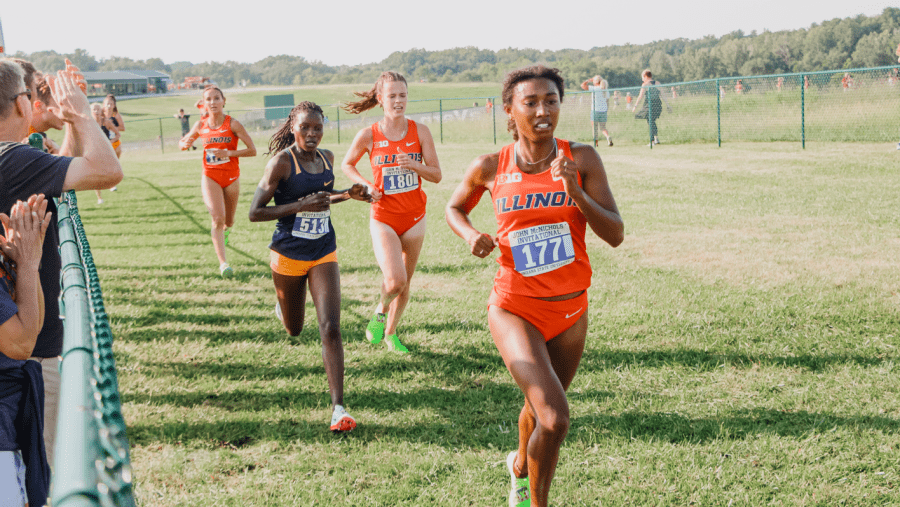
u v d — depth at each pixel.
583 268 2.96
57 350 2.79
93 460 0.84
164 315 6.35
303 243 4.52
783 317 5.54
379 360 5.11
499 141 25.73
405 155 5.03
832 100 19.88
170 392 4.55
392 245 5.12
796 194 10.89
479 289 6.97
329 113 61.16
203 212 13.12
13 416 2.21
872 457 3.41
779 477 3.29
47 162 2.32
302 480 3.45
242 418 4.15
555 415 2.53
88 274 1.98
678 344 5.11
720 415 3.97
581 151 2.96
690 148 18.69
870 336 5.03
